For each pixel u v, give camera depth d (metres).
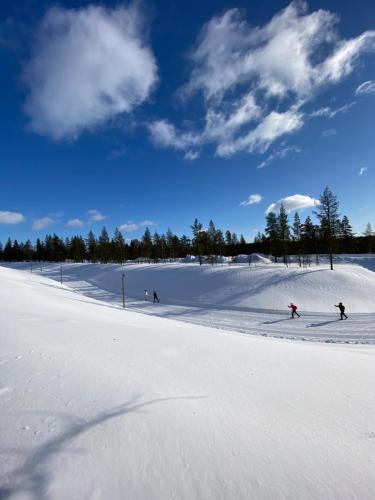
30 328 7.60
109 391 4.30
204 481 2.73
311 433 3.72
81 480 2.61
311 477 2.88
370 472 3.02
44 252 113.50
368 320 20.52
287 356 7.59
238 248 100.94
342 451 3.36
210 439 3.38
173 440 3.29
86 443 3.09
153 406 3.98
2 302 12.52
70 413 3.63
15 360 5.20
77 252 97.06
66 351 5.96
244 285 32.53
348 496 2.67
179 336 9.05
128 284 44.53
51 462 2.78
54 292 27.98
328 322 20.48
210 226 65.00
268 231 55.75
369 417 4.24
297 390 5.11
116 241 81.12
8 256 122.31
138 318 15.58
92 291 42.69
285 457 3.17
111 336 7.75
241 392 4.83
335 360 7.57
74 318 10.27
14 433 3.18
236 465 2.98
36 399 3.91
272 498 2.58
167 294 35.69
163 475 2.76
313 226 54.66
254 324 20.72
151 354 6.47
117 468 2.79
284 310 25.03
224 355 7.05
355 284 29.02
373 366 7.20
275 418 4.04
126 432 3.33
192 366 5.94
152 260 83.94
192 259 78.75
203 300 30.83
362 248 81.50
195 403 4.23
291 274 33.09
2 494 2.42
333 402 4.70
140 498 2.48
